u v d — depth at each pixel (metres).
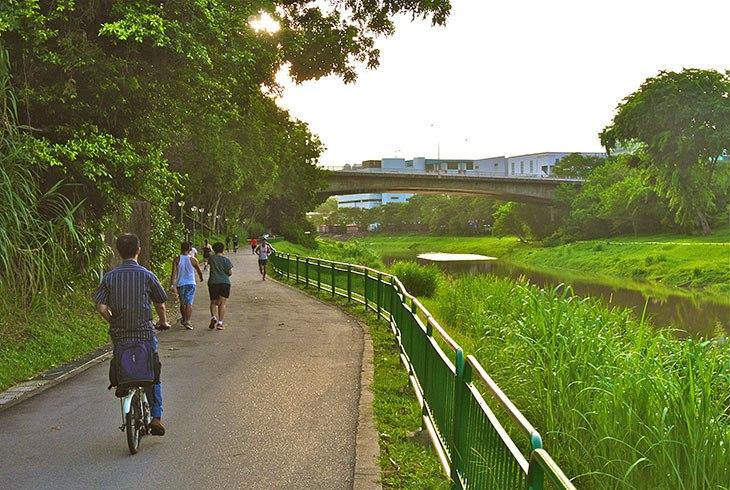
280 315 17.42
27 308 11.06
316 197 91.06
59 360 10.74
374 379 9.77
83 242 12.69
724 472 5.89
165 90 13.33
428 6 20.47
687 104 56.44
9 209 9.70
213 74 15.18
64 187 12.58
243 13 15.83
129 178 13.40
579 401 7.36
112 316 6.43
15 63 11.65
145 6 11.59
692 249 58.38
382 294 15.98
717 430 6.24
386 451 6.65
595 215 84.31
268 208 88.31
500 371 9.89
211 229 64.00
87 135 12.34
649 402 6.65
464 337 14.43
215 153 36.34
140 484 5.79
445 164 177.38
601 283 50.88
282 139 51.62
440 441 6.27
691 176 60.25
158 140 14.37
